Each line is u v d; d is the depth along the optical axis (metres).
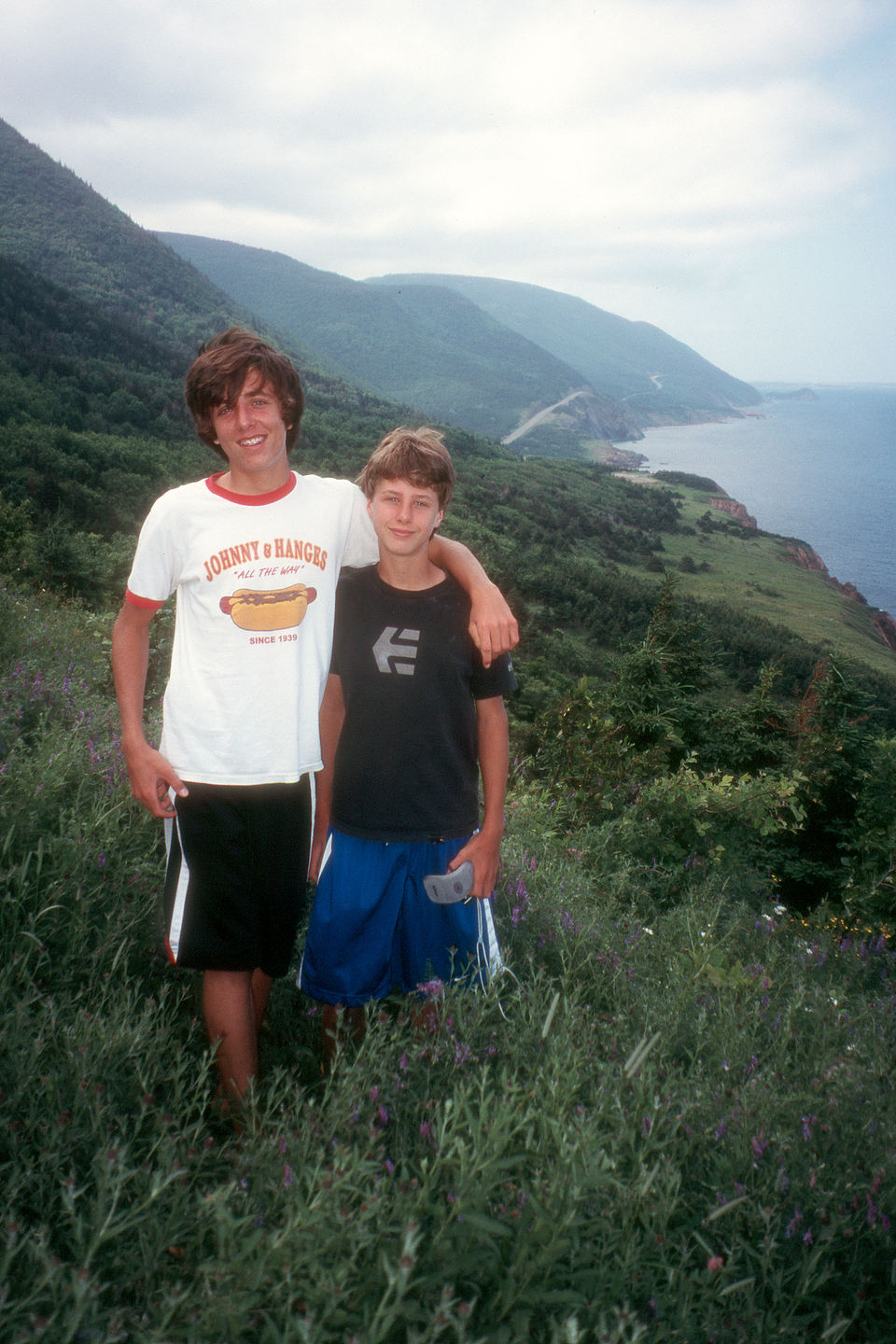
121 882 2.27
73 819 2.30
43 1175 1.29
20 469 75.88
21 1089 1.42
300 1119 1.56
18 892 1.97
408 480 1.94
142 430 137.75
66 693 3.91
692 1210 1.56
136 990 1.84
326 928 2.12
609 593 108.00
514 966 2.61
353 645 2.09
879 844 7.49
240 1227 1.18
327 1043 2.10
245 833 1.93
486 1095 1.69
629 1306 1.22
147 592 1.92
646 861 5.95
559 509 178.12
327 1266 1.17
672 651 12.27
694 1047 2.21
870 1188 1.62
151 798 1.91
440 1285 1.19
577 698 7.59
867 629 135.12
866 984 3.79
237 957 1.94
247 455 1.87
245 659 1.91
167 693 1.97
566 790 6.72
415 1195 1.28
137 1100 1.57
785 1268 1.46
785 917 4.55
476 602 2.01
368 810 2.12
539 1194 1.26
